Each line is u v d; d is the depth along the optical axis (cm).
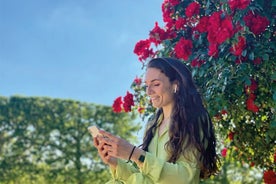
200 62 335
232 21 312
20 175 970
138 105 404
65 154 992
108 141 198
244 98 342
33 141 991
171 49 367
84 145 1005
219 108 319
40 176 975
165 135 216
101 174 990
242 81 313
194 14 349
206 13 338
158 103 218
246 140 393
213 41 316
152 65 220
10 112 1002
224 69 312
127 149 196
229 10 313
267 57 307
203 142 211
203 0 357
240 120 385
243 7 304
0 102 1003
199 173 208
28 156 983
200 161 206
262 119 373
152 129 227
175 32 369
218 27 313
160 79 216
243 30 305
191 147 205
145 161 195
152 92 217
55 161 985
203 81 338
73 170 984
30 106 1011
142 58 391
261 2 320
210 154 215
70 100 1028
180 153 204
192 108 213
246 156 412
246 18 312
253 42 316
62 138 1001
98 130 203
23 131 995
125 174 220
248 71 313
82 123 1018
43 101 1020
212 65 330
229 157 431
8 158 975
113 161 219
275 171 404
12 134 989
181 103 213
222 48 316
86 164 995
